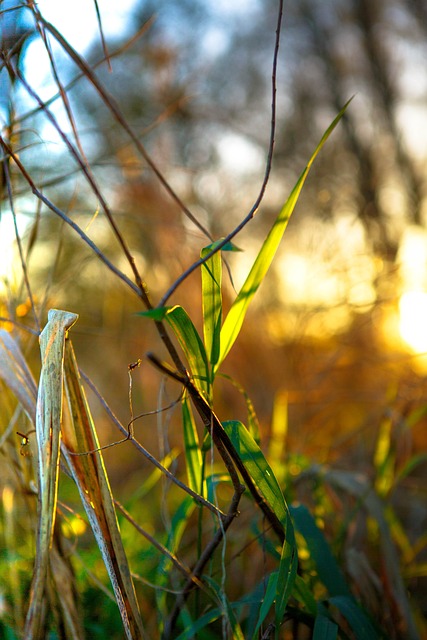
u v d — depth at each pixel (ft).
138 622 1.71
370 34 12.26
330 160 7.88
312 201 5.97
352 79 12.34
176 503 3.86
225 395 4.25
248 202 6.11
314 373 3.94
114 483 4.66
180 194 5.04
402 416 2.83
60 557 1.94
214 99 10.76
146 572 2.63
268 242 1.77
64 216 1.65
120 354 4.68
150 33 5.32
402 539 2.73
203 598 2.52
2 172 2.16
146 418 4.61
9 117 2.12
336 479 2.56
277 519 1.90
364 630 1.92
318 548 2.10
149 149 4.79
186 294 4.26
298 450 3.16
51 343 1.66
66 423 1.76
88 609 2.37
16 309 2.21
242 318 1.83
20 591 2.14
